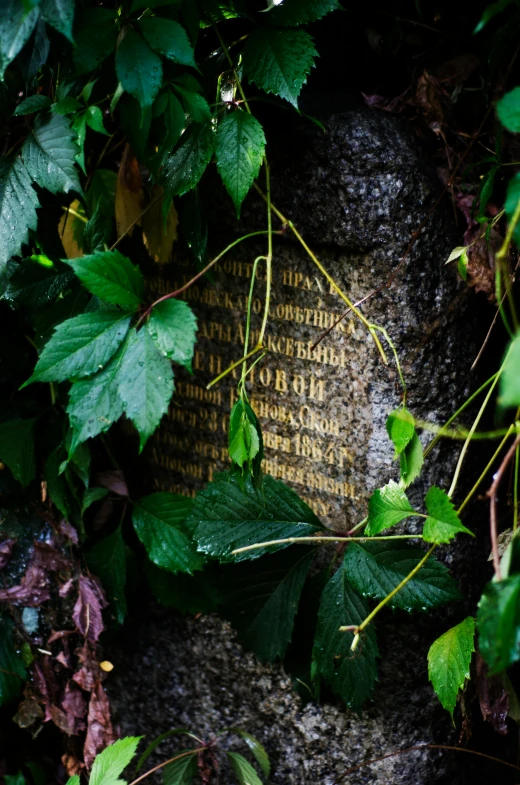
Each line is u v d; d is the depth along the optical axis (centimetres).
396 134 137
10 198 136
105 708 155
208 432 153
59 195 144
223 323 149
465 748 147
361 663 137
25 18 118
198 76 136
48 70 140
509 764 143
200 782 156
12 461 150
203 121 128
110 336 127
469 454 141
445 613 142
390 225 135
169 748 160
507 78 145
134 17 130
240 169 130
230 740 155
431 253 137
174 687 158
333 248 139
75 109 133
